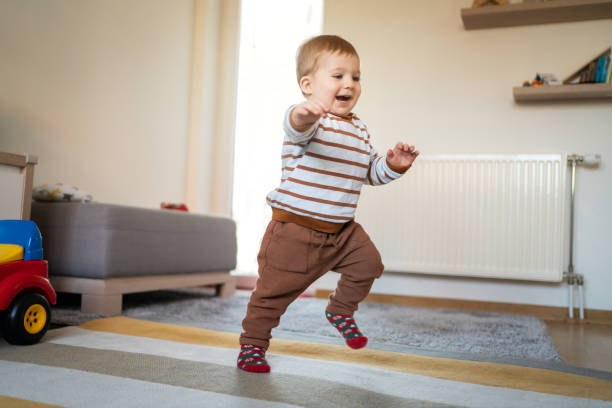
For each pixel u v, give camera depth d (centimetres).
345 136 110
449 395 96
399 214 256
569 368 123
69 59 234
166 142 302
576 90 229
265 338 109
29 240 132
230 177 328
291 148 108
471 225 245
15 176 156
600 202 238
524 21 250
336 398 90
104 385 93
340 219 109
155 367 107
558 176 234
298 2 315
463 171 248
